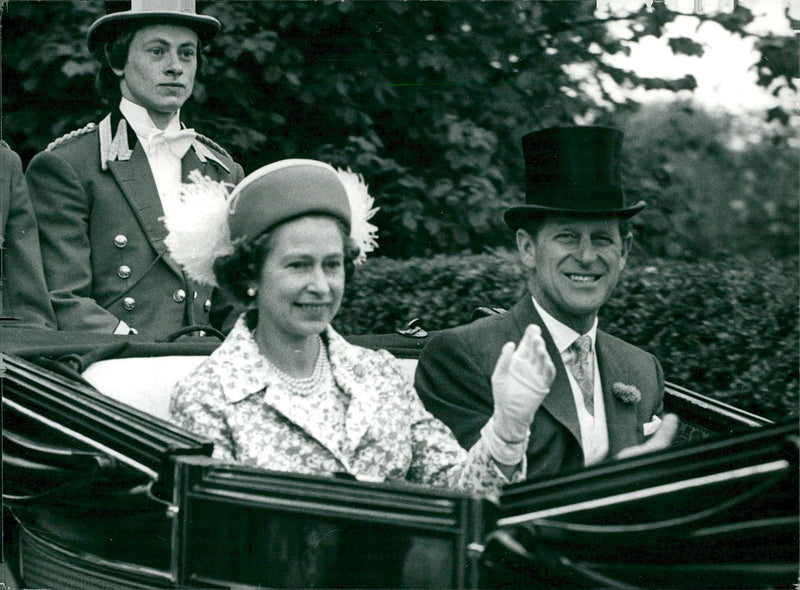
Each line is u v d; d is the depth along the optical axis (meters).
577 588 2.01
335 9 5.77
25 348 2.68
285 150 5.94
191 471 2.21
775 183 6.55
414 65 6.04
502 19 6.12
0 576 2.67
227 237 2.48
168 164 3.51
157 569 2.27
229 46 5.63
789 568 2.01
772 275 4.83
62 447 2.37
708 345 4.59
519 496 2.03
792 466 1.94
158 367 2.68
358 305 5.16
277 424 2.41
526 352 2.18
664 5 6.16
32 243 3.23
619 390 2.64
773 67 6.33
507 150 6.23
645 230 6.41
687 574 2.02
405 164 6.14
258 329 2.48
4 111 5.17
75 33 5.11
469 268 5.24
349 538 2.08
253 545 2.15
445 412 2.63
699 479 1.96
